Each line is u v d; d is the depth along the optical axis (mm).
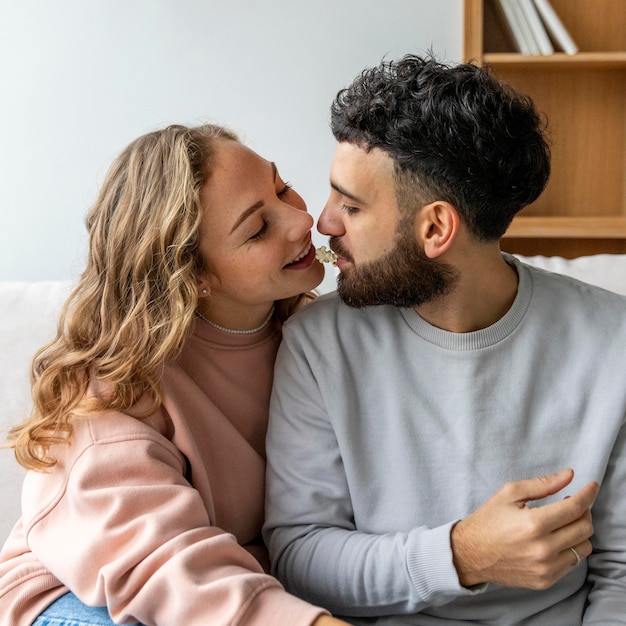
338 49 2320
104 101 2334
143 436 1101
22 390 1459
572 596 1188
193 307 1167
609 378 1146
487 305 1179
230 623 917
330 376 1199
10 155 2354
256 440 1307
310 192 2385
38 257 2389
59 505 1094
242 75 2334
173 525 1016
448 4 2295
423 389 1184
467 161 1071
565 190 2438
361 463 1182
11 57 2320
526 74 2375
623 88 2379
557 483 999
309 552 1138
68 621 1038
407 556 1043
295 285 1233
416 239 1114
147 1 2299
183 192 1154
